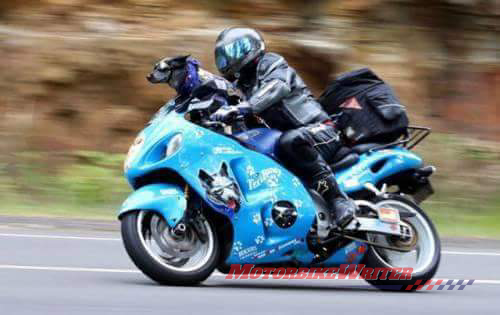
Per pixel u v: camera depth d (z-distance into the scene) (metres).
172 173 18.89
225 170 18.98
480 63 49.94
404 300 19.23
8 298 16.84
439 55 49.56
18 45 45.78
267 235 19.38
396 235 20.39
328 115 20.83
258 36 19.78
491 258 27.89
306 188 19.92
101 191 40.81
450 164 45.31
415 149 45.78
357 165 20.58
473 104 49.00
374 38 48.75
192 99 19.00
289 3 49.06
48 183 41.34
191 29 46.94
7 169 42.09
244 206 19.00
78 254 24.56
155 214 18.55
